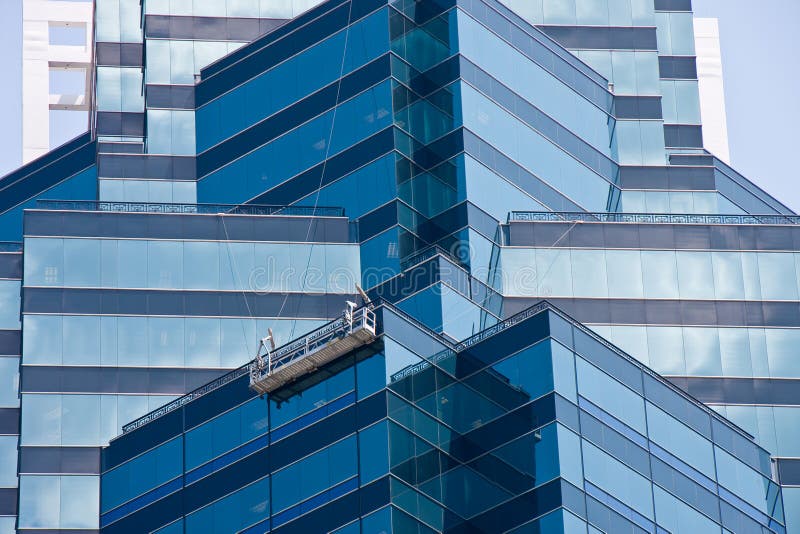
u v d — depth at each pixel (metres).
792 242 181.25
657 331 175.62
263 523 143.50
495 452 140.88
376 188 175.88
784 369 175.38
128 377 171.12
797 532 168.25
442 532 138.25
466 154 174.38
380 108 178.50
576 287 175.12
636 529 139.62
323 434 143.25
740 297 178.00
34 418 169.12
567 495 136.62
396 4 182.62
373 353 143.38
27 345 171.50
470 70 179.50
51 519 166.12
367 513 138.12
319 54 185.12
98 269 175.12
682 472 145.50
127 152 190.75
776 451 172.12
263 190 182.38
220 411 150.50
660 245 178.88
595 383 143.25
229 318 173.88
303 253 175.88
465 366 145.62
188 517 148.25
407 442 140.12
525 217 176.75
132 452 154.00
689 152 197.25
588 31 198.38
